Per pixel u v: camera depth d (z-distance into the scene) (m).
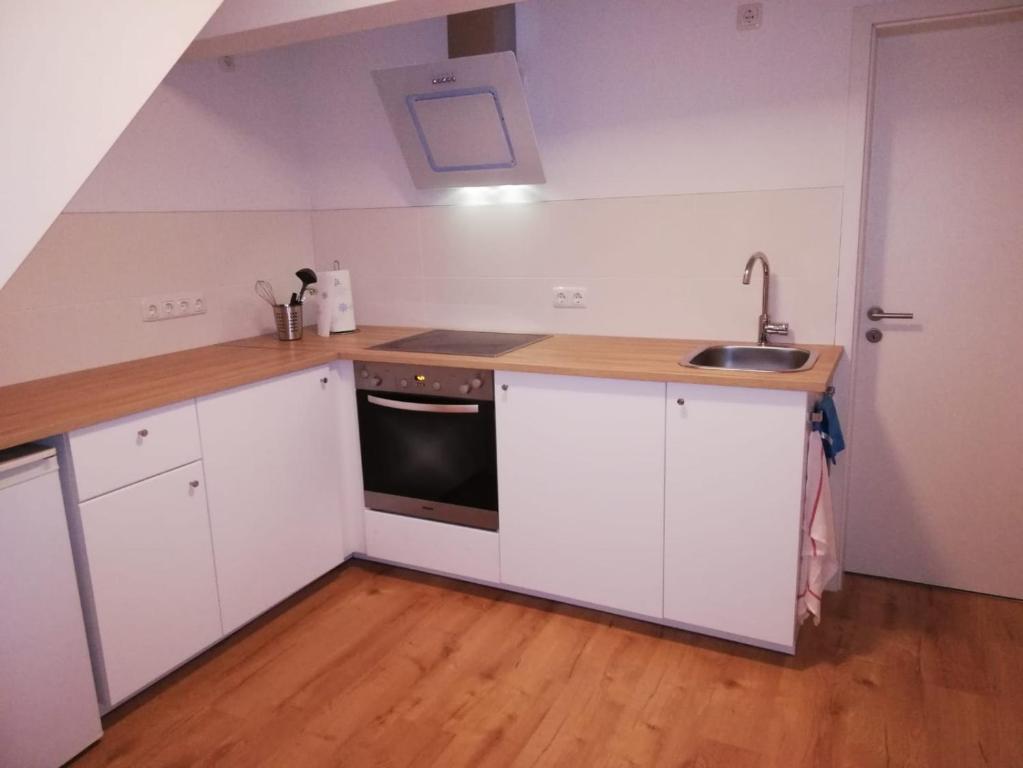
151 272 2.83
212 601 2.36
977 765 1.84
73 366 2.58
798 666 2.27
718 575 2.32
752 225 2.63
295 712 2.13
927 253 2.56
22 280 2.42
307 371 2.71
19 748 1.83
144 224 2.79
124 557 2.08
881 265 2.63
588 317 2.99
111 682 2.06
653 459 2.34
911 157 2.52
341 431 2.90
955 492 2.67
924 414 2.66
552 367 2.40
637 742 1.97
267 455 2.55
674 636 2.46
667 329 2.85
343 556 2.96
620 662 2.33
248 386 2.45
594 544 2.50
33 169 1.41
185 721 2.11
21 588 1.81
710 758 1.90
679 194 2.73
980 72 2.39
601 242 2.90
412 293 3.36
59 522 1.88
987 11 2.23
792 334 2.65
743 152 2.60
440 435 2.73
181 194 2.93
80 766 1.94
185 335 2.98
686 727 2.02
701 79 2.62
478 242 3.15
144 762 1.95
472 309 3.24
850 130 2.44
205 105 3.00
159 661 2.20
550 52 2.83
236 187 3.16
